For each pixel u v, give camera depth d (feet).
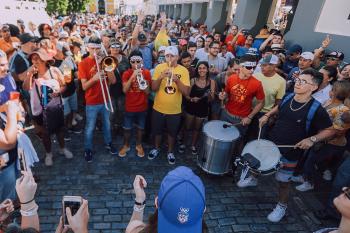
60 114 11.99
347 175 9.99
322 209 11.31
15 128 6.97
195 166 14.07
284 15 36.14
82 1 111.04
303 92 9.07
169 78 12.53
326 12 19.86
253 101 13.56
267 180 13.34
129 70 13.26
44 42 14.23
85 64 12.46
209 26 50.60
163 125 13.60
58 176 12.41
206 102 14.12
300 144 9.09
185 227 3.67
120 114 18.29
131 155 14.56
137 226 4.55
